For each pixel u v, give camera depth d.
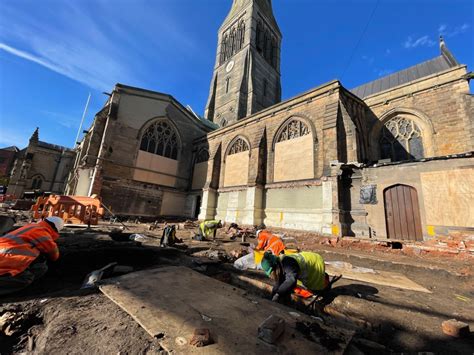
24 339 2.23
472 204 8.02
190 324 2.32
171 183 23.62
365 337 2.82
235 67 36.19
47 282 3.80
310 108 15.04
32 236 3.46
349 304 3.77
